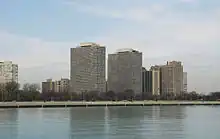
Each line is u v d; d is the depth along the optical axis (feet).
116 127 309.63
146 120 391.65
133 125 329.52
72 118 422.41
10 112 561.02
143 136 249.55
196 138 241.76
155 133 265.75
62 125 329.93
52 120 391.45
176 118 428.15
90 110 647.56
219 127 312.09
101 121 377.50
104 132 272.51
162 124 339.36
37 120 390.63
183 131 279.28
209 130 286.66
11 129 294.87
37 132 273.75
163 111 618.85
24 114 503.61
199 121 378.94
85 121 377.30
